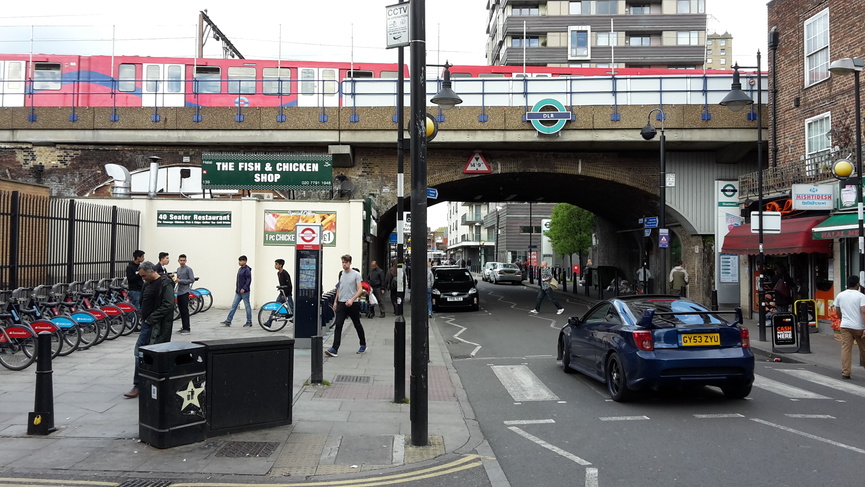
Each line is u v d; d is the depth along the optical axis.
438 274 23.98
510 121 21.81
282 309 14.19
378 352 12.08
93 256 16.03
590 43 57.59
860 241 11.86
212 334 13.79
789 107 18.77
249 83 23.20
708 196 23.73
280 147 22.56
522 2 59.31
